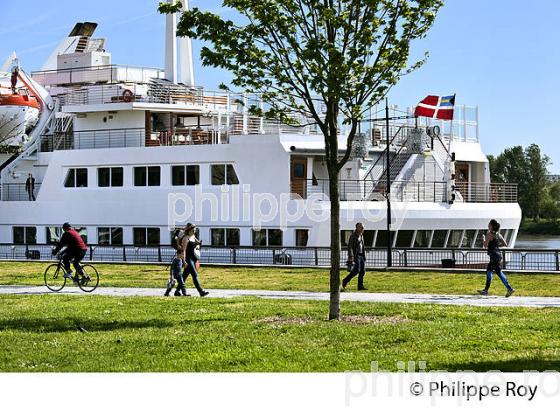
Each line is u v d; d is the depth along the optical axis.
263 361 14.09
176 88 48.50
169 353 14.84
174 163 44.31
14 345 15.73
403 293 26.48
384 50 18.25
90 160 46.59
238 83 18.70
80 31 57.88
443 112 45.88
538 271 33.91
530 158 142.50
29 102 49.53
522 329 16.98
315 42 17.47
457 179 49.00
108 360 14.34
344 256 41.00
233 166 42.94
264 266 39.03
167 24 52.25
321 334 16.56
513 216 45.09
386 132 42.97
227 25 18.02
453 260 38.59
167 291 25.83
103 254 45.03
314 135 42.50
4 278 32.19
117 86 48.50
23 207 48.41
